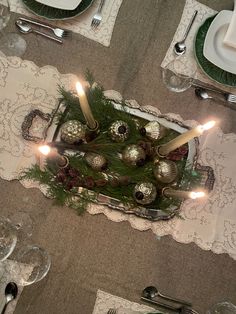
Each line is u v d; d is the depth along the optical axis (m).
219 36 1.01
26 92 0.97
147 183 0.90
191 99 1.02
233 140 1.01
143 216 0.93
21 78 0.97
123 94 1.00
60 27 1.00
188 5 1.05
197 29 1.03
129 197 0.93
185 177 0.95
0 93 0.96
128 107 0.96
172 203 0.93
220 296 0.96
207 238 0.97
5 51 0.98
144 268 0.95
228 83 1.01
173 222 0.96
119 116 0.95
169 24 1.04
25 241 0.92
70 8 0.98
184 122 1.01
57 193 0.91
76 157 0.92
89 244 0.94
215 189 0.98
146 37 1.03
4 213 0.93
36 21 0.99
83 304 0.92
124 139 0.92
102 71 1.00
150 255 0.95
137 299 0.93
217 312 0.93
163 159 0.93
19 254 0.91
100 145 0.92
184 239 0.96
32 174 0.91
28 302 0.90
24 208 0.93
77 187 0.91
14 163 0.94
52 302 0.91
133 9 1.03
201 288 0.95
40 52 0.99
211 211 0.97
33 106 0.97
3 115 0.96
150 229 0.95
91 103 0.94
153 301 0.93
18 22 0.98
